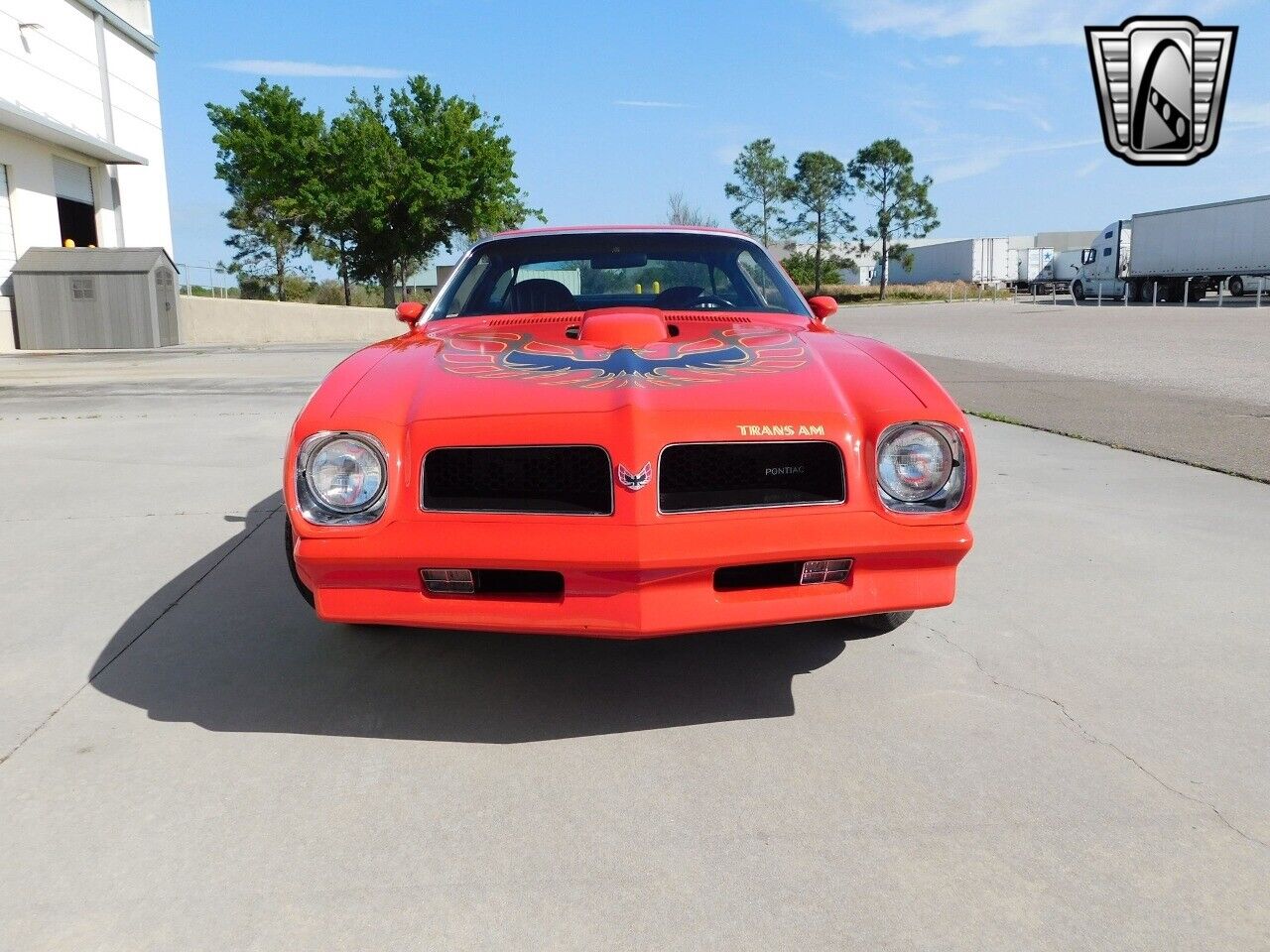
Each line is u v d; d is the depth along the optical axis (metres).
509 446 2.31
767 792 2.23
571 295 3.69
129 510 4.88
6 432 7.34
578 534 2.25
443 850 2.01
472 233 39.44
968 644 3.10
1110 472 5.77
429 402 2.46
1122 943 1.72
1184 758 2.38
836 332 3.28
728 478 2.37
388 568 2.34
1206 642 3.12
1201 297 37.22
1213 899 1.84
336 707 2.68
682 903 1.83
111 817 2.12
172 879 1.91
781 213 78.50
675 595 2.29
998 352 14.81
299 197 35.88
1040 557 4.03
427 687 2.81
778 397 2.46
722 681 2.84
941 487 2.43
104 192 22.09
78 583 3.74
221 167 39.41
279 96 36.03
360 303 45.56
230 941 1.73
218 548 4.20
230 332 22.28
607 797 2.21
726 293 3.69
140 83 24.08
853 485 2.38
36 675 2.88
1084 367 12.21
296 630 3.25
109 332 18.06
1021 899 1.84
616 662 2.98
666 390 2.46
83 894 1.86
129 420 7.97
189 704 2.69
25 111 17.00
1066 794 2.21
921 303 56.62
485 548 2.27
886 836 2.05
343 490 2.35
